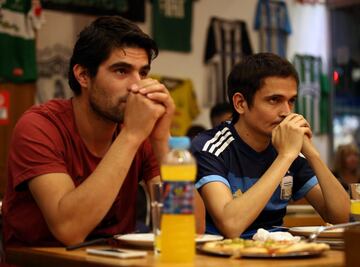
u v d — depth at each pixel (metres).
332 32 9.30
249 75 2.69
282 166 2.45
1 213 2.64
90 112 2.38
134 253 1.81
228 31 8.13
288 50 8.84
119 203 2.49
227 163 2.69
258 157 2.74
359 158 7.04
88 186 2.12
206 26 7.97
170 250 1.71
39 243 2.32
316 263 1.70
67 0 6.75
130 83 2.28
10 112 6.25
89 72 2.33
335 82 9.35
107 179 2.12
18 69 6.27
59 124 2.38
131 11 7.23
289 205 3.95
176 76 7.66
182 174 1.74
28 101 6.34
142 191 4.87
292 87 2.67
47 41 6.64
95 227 2.32
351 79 9.45
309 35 9.09
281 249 1.76
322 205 2.87
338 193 2.69
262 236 2.09
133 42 2.28
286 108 2.66
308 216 3.24
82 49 2.34
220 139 2.74
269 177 2.41
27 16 6.33
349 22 9.42
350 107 9.45
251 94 2.68
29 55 6.33
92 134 2.42
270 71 2.65
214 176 2.57
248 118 2.71
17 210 2.36
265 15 8.51
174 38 7.61
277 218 2.74
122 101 2.28
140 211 4.81
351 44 9.45
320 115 9.16
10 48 6.23
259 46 8.48
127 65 2.27
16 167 2.28
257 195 2.37
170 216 1.72
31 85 6.38
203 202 2.57
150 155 2.63
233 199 2.47
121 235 2.25
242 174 2.70
